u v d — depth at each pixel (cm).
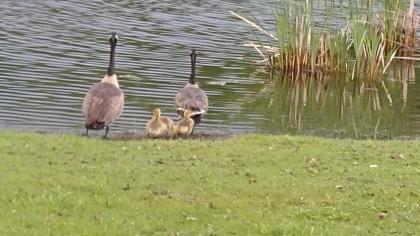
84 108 1555
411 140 1700
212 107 2012
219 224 1007
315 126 1920
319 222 1039
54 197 1047
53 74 2167
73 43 2517
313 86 2367
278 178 1204
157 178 1162
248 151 1367
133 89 2084
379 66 2509
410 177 1252
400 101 2253
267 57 2562
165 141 1425
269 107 2070
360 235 1001
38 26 2697
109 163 1231
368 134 1859
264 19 3022
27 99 1917
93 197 1061
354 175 1248
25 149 1277
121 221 992
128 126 1747
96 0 3172
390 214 1079
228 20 2989
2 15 2808
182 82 2202
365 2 2653
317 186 1174
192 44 2642
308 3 2514
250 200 1100
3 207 1008
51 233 943
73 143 1344
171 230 982
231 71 2398
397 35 2772
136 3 3175
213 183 1154
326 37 2519
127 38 2636
